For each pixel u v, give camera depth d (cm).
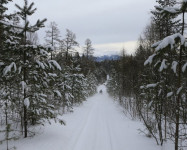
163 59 483
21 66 636
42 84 711
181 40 391
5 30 639
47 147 618
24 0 609
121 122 1172
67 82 1791
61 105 1552
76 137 803
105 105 2352
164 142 694
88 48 4069
